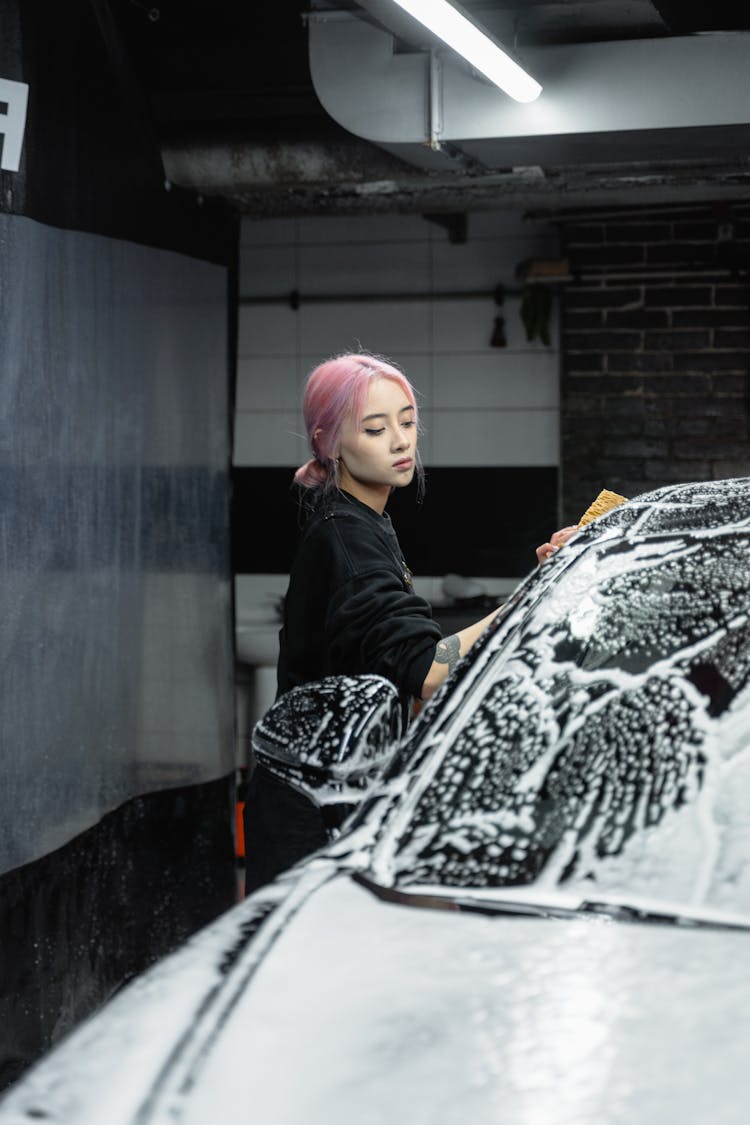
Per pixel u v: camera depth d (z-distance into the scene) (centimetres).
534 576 161
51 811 294
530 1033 94
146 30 364
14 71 281
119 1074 93
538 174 361
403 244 582
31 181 288
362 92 313
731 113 296
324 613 221
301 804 207
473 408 581
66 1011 297
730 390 548
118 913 327
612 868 118
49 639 295
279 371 595
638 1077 88
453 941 108
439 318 582
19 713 281
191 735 375
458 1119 85
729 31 295
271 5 361
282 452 596
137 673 341
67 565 304
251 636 534
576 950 105
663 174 357
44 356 293
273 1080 91
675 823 122
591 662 142
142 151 345
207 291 391
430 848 125
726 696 133
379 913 114
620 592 150
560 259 554
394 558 227
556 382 574
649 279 550
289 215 423
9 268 279
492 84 305
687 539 158
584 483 560
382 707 145
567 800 127
